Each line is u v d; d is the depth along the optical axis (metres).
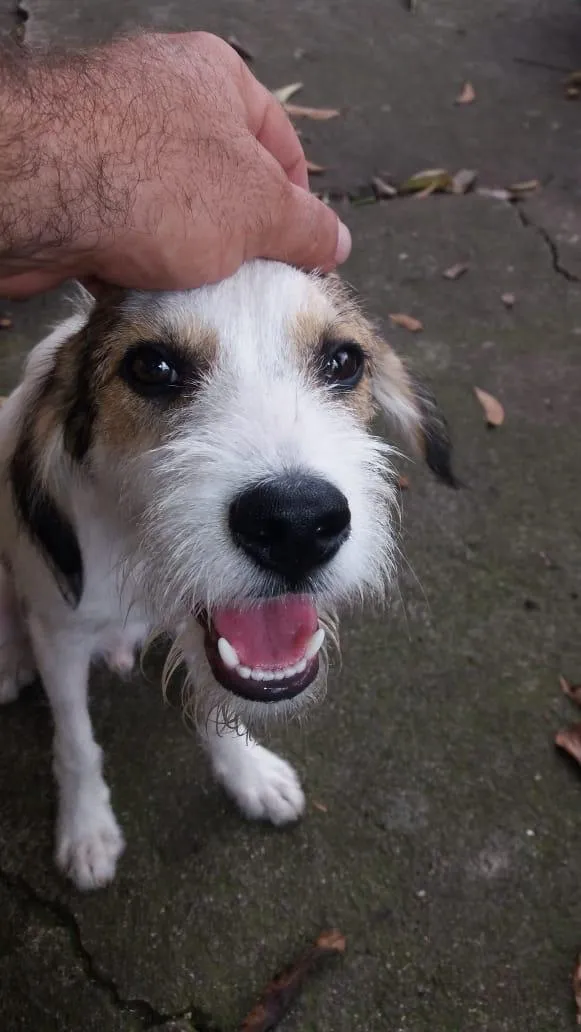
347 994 0.32
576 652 0.41
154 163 0.23
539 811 0.36
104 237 0.23
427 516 0.46
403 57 0.81
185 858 0.35
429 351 0.54
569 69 0.81
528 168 0.69
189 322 0.26
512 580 0.43
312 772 0.37
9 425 0.33
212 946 0.33
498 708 0.39
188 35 0.27
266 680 0.27
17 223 0.22
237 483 0.25
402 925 0.33
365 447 0.28
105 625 0.32
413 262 0.60
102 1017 0.31
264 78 0.77
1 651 0.38
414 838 0.35
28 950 0.33
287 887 0.34
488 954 0.33
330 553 0.26
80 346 0.29
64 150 0.22
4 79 0.22
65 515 0.30
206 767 0.37
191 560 0.25
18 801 0.36
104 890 0.34
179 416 0.26
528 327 0.56
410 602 0.42
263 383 0.26
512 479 0.47
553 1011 0.31
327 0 0.89
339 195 0.65
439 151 0.70
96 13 0.83
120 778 0.37
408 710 0.39
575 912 0.34
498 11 0.89
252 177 0.25
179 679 0.40
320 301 0.28
